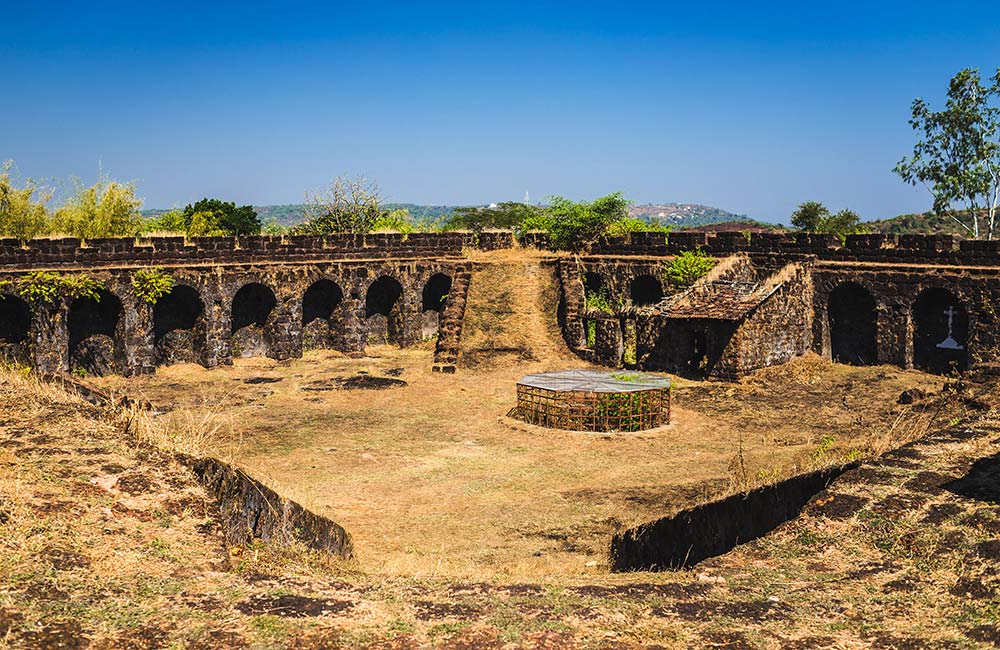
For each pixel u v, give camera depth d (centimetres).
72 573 901
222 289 3853
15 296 3331
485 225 7881
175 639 802
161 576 924
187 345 3919
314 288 4331
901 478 1249
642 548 1355
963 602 924
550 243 4875
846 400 3078
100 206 4838
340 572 1107
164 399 3175
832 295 3928
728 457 2423
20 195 4588
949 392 2320
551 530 1836
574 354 3962
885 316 3603
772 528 1234
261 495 1212
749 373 3450
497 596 941
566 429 2775
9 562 899
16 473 1123
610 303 4472
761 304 3491
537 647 821
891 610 916
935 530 1088
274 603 887
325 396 3275
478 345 3984
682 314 3528
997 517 1102
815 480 1315
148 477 1152
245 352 4106
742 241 4116
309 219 6284
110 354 3697
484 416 2998
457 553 1664
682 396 3228
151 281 3641
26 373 1836
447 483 2239
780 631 867
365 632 838
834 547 1087
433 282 4759
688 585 986
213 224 6291
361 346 4300
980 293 3316
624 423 2759
